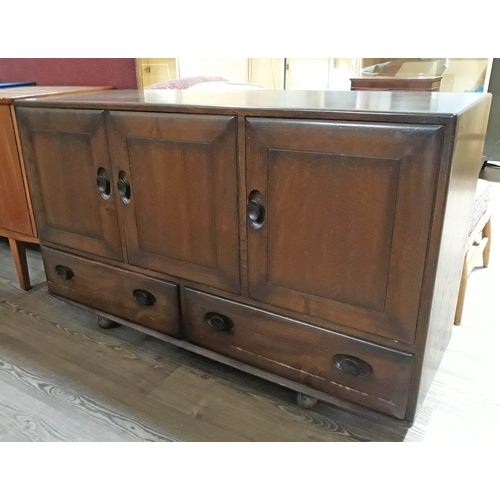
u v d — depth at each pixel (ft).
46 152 4.37
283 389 4.17
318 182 3.01
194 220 3.69
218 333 4.02
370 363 3.30
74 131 4.07
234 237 3.53
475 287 5.82
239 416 3.87
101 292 4.67
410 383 3.19
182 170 3.58
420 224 2.77
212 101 3.50
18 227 5.26
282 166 3.10
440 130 2.54
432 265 2.82
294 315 3.52
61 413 3.92
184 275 3.97
